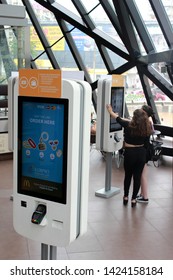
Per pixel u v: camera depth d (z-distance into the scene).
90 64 8.99
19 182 2.54
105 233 4.22
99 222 4.54
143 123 4.75
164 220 4.68
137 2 6.48
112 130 5.32
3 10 7.00
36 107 2.37
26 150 2.47
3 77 7.61
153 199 5.51
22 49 7.43
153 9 6.02
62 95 2.22
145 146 4.95
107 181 5.65
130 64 7.54
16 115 2.48
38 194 2.46
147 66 7.15
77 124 2.25
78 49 9.09
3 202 5.10
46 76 2.27
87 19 8.00
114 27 7.23
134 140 4.84
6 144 7.71
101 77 5.34
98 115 5.29
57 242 2.42
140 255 3.70
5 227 4.25
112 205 5.19
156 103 7.88
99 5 7.48
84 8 7.95
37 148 2.42
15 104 2.47
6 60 7.55
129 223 4.54
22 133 2.47
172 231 4.34
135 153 4.89
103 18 7.69
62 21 8.80
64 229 2.38
